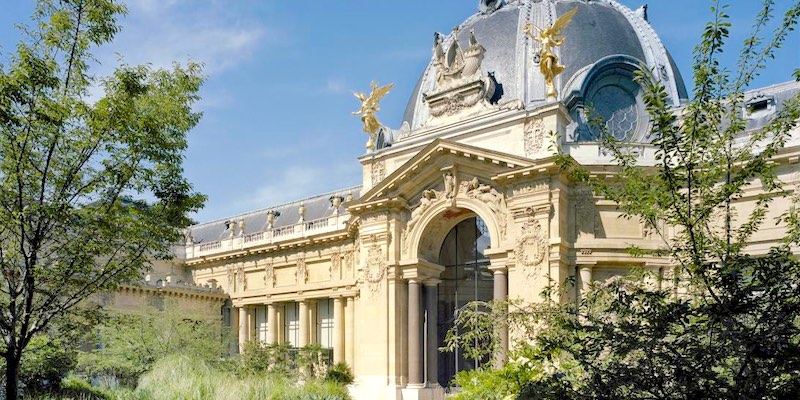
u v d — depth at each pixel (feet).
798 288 37.78
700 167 48.24
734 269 39.99
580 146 149.48
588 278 144.25
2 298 91.71
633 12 187.01
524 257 146.00
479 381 82.84
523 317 59.77
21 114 76.38
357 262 203.00
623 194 51.16
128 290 208.64
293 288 226.58
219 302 244.01
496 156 151.12
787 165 131.44
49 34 79.66
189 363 123.75
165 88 91.09
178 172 90.33
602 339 45.11
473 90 169.99
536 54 162.71
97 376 176.04
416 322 165.58
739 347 38.09
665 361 41.57
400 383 166.09
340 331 212.43
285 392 120.78
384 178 171.63
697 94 46.52
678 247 50.44
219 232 273.13
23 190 79.41
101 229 82.58
